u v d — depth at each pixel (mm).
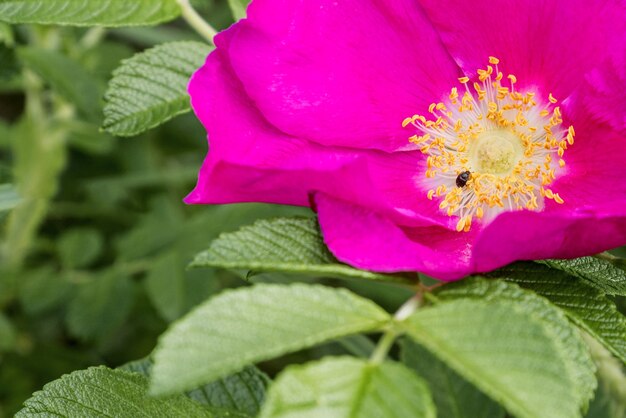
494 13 328
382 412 278
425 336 285
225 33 318
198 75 317
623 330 300
